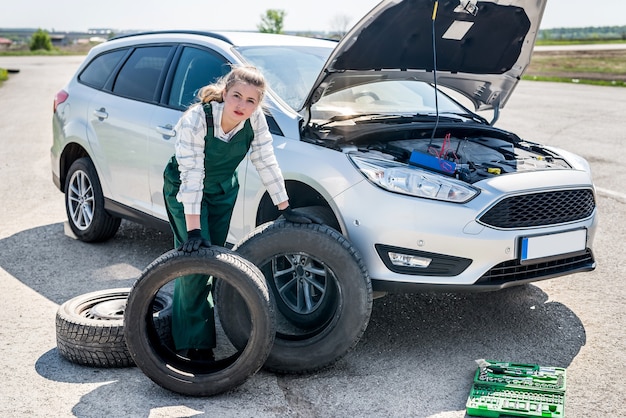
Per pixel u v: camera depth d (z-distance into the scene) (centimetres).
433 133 429
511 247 391
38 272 550
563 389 351
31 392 358
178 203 363
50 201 788
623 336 433
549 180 409
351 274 373
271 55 503
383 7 394
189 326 381
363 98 505
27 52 7844
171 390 352
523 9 443
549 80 2667
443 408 344
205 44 518
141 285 346
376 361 398
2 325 447
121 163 554
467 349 414
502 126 1320
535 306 481
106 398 352
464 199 388
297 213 383
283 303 423
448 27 435
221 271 341
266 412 339
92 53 633
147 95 543
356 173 400
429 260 388
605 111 1573
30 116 1645
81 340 379
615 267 561
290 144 432
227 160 355
